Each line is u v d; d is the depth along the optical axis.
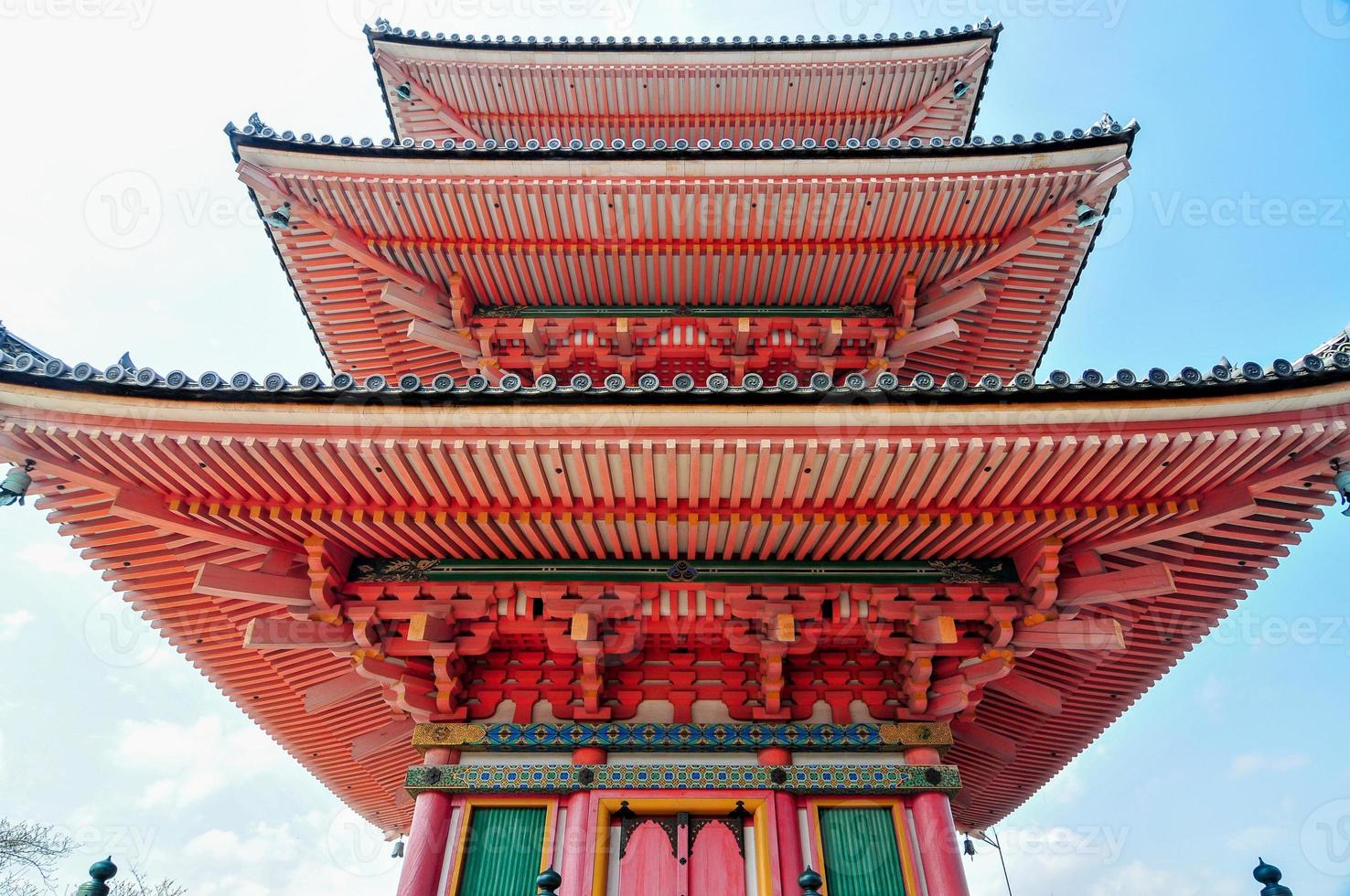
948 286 13.85
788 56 16.42
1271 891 7.29
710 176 12.61
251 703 12.06
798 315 14.31
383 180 12.64
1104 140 12.19
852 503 8.96
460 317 13.98
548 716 9.91
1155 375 7.92
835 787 9.23
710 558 9.77
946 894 8.46
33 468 8.45
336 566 9.37
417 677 9.82
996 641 9.40
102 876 6.99
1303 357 8.02
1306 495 8.66
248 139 12.27
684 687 10.12
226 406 7.99
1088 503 8.89
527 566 9.74
